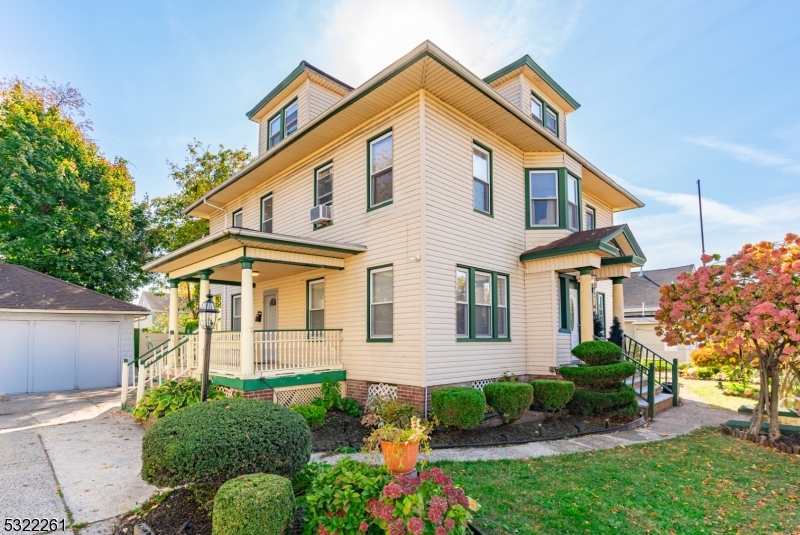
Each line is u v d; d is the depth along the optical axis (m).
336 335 10.25
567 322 11.25
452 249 9.20
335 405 9.40
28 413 10.69
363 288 9.84
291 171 12.53
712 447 6.99
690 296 7.98
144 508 4.71
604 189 14.62
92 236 19.86
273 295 13.19
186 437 3.92
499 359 10.09
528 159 11.80
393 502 3.35
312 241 9.12
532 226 11.52
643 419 8.98
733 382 13.10
